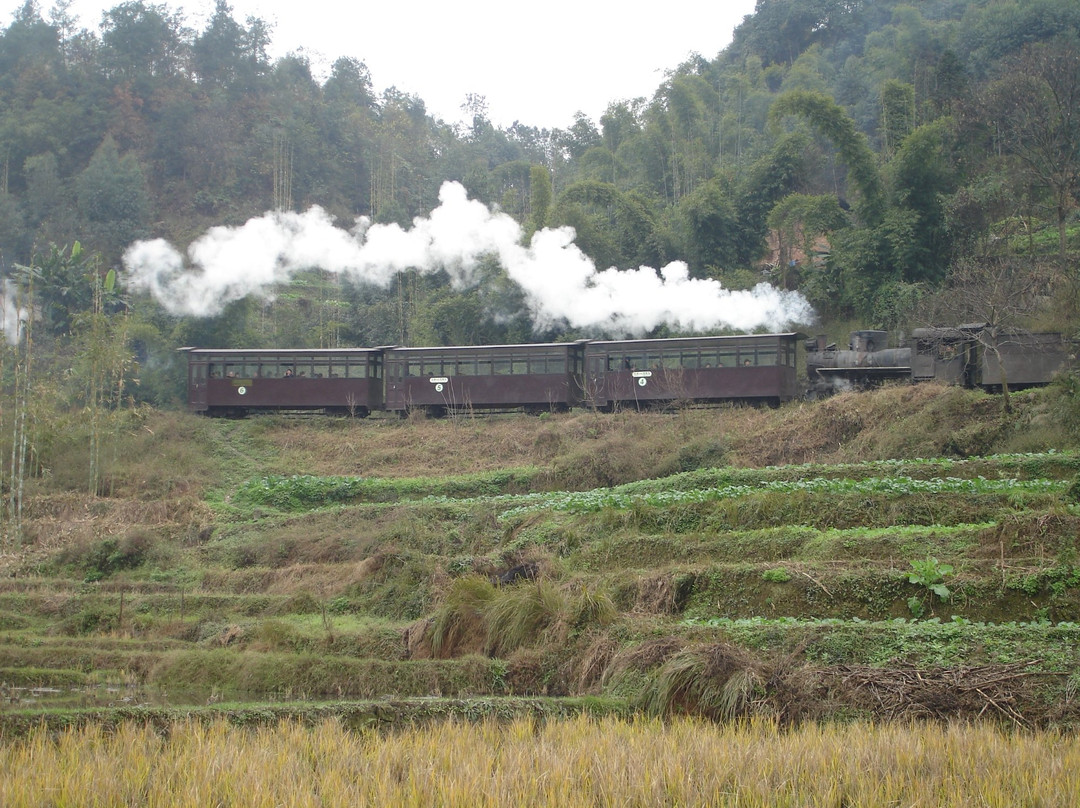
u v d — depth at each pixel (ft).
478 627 63.62
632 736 40.42
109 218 238.07
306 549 95.86
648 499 84.79
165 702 56.80
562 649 57.72
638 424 124.47
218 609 81.56
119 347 143.74
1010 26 233.14
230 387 151.33
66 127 265.95
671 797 33.53
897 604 57.00
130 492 121.90
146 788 35.42
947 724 41.78
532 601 61.26
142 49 293.64
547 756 37.24
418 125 335.88
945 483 76.23
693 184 221.05
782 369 130.00
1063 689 42.57
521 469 117.60
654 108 238.07
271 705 48.49
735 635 53.06
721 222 181.78
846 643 50.49
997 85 170.19
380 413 151.74
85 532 105.70
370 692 58.39
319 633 69.77
